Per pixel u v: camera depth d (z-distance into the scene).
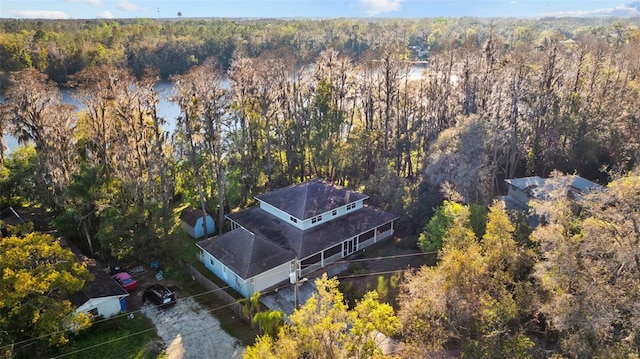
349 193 37.94
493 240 23.66
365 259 34.72
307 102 47.72
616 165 40.06
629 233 19.84
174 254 33.22
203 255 34.62
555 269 20.77
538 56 60.16
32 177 41.34
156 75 51.81
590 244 20.05
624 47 58.66
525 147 45.44
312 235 34.03
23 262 24.16
